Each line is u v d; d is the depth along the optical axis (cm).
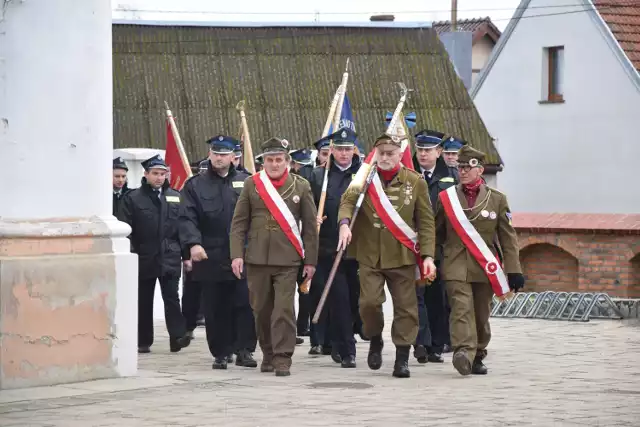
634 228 3431
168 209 1703
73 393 1269
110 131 1404
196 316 1839
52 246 1341
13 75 1330
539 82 4419
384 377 1405
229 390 1292
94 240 1371
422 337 1548
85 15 1364
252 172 1809
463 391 1289
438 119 3272
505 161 4531
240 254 1431
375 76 3309
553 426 1079
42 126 1341
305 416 1123
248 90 3212
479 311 1435
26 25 1334
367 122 3200
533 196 4441
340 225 1398
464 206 1420
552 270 3628
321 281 1605
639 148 4125
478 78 4612
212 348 1495
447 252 1428
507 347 1728
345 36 3378
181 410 1159
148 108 3111
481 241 1415
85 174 1367
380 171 1420
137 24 3278
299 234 1428
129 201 1698
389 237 1403
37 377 1317
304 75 3275
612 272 3475
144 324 1689
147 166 1711
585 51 4266
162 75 3186
